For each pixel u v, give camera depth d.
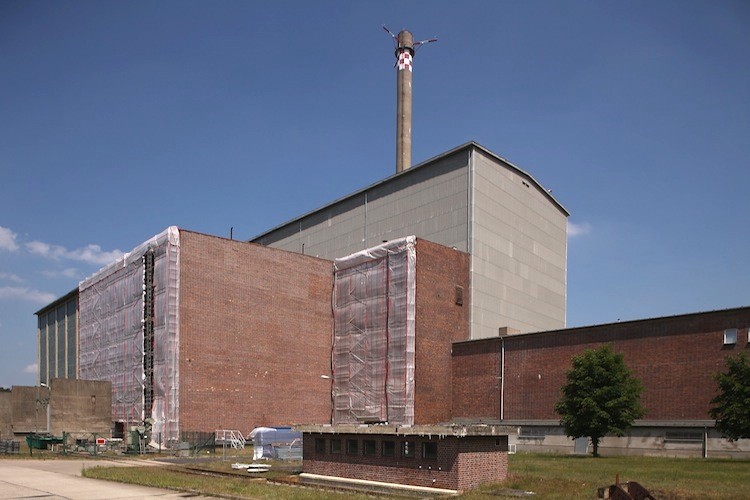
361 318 59.59
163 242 54.81
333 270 64.06
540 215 72.31
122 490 25.81
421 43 94.38
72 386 57.00
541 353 50.44
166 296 53.31
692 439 40.44
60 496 24.09
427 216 65.00
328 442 29.55
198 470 34.69
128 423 57.56
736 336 39.53
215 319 55.34
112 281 64.88
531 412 50.22
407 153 89.69
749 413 33.69
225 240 57.00
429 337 55.69
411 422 53.03
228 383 55.12
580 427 40.31
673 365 42.25
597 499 21.00
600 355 40.81
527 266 68.38
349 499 22.59
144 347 55.19
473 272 60.22
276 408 57.78
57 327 85.88
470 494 22.73
